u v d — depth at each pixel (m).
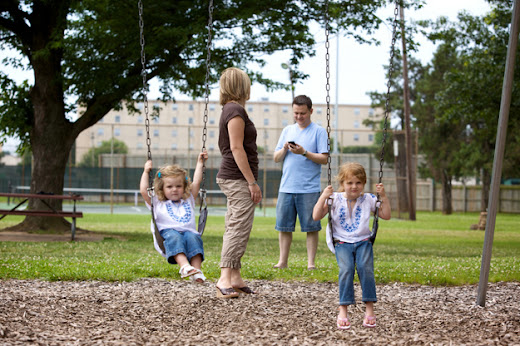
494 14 15.05
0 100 14.06
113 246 10.74
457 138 37.44
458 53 37.22
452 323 4.48
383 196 4.52
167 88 15.34
